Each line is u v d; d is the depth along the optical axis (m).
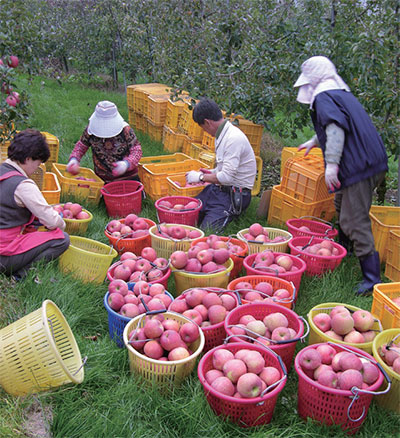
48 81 14.27
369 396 2.67
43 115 10.09
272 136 9.94
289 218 5.59
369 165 4.05
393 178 8.12
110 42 14.72
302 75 4.18
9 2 4.96
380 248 4.90
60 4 16.17
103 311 3.80
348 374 2.63
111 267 3.92
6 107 4.70
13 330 2.88
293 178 5.58
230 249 4.34
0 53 4.88
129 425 2.68
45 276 3.81
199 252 3.97
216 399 2.68
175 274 3.95
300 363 2.80
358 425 2.72
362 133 4.00
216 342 3.35
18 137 3.77
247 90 6.55
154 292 3.55
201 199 5.69
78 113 10.92
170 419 2.78
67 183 5.87
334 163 4.01
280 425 2.83
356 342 3.17
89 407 2.82
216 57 7.21
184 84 6.97
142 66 12.82
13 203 3.77
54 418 2.67
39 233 3.97
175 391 2.95
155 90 9.56
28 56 5.25
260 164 7.07
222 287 3.96
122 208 5.73
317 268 4.44
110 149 6.02
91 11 15.35
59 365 2.78
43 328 2.78
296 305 4.06
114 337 3.39
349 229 4.25
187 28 7.78
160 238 4.41
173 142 8.40
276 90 6.57
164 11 8.85
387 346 2.99
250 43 6.89
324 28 6.13
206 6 7.86
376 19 5.59
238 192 5.48
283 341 2.98
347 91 4.10
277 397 2.96
